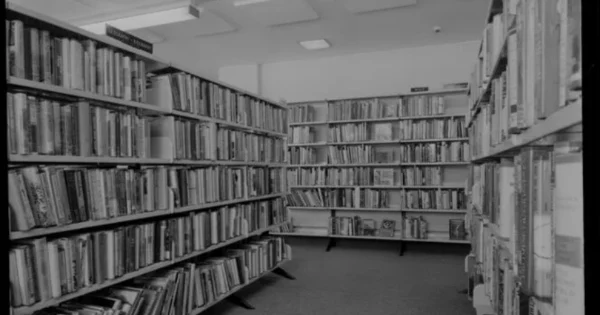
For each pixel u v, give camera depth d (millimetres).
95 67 2018
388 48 5750
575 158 589
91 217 1930
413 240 5242
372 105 5605
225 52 5824
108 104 2168
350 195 5668
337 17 4508
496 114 1541
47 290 1685
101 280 1977
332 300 3379
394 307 3191
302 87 6316
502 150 1311
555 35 729
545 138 817
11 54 1585
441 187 5277
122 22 4262
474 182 2963
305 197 5867
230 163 3223
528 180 907
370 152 5582
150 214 2344
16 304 1561
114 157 2109
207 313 3086
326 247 5707
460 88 5199
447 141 5293
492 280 1774
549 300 839
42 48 1732
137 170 2285
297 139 5988
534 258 873
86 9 4035
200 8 4145
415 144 5461
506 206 1358
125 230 2146
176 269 2580
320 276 4141
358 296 3477
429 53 5656
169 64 2555
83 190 1889
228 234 3191
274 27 4801
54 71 1793
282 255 4113
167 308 2383
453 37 5258
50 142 1739
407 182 5422
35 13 1663
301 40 5309
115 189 2090
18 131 1593
